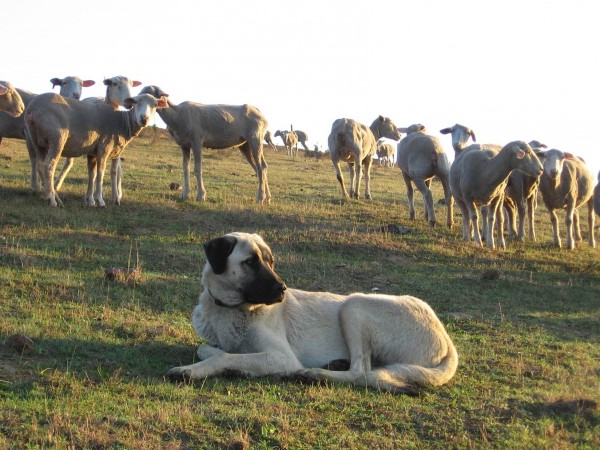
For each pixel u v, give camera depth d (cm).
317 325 750
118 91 1719
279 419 608
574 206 1889
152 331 855
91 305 952
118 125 1605
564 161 1869
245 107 1925
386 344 745
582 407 706
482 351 915
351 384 712
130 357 754
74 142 1544
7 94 1509
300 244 1503
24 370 677
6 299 925
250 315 718
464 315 1116
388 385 708
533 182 1847
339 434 600
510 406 704
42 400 605
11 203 1533
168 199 1806
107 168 2355
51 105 1511
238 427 588
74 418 577
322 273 1305
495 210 1725
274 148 4697
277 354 706
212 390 663
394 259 1503
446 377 743
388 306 753
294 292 771
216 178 2441
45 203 1566
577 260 1739
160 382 676
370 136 2277
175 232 1516
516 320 1122
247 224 1647
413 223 1911
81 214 1527
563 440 630
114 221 1529
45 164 1526
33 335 780
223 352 722
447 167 1914
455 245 1680
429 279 1351
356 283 1275
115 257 1238
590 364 896
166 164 2716
